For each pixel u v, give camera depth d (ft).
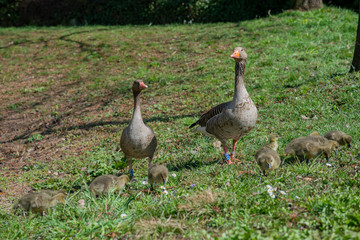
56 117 41.55
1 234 17.02
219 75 45.14
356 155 21.75
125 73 53.06
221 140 23.62
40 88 51.96
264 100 35.27
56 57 64.95
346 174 18.92
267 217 15.10
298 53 48.42
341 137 22.89
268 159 19.24
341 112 29.45
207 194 16.90
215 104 37.22
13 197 24.02
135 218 16.65
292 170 20.17
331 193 16.70
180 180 21.33
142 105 40.75
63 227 16.84
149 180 20.74
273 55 48.75
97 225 16.28
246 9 79.51
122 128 35.35
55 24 96.07
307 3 69.31
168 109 38.11
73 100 46.57
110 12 90.68
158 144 29.76
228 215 15.49
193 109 37.24
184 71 49.75
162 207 17.11
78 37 74.02
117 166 25.61
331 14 64.44
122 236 15.64
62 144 33.73
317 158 21.42
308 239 13.20
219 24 73.51
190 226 15.34
